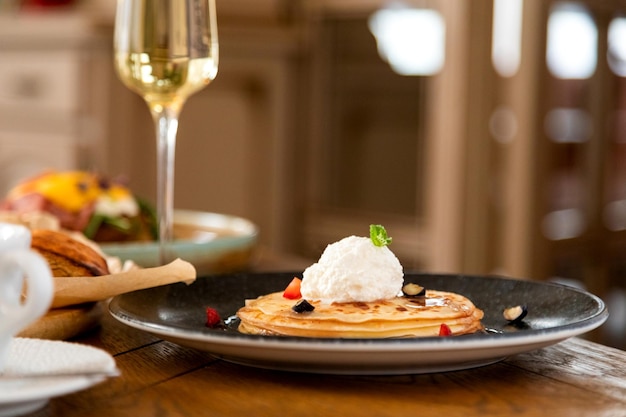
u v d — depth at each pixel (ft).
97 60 9.33
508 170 8.50
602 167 8.79
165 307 2.62
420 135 8.71
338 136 9.46
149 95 3.31
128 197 4.32
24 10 10.72
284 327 2.23
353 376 2.17
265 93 9.70
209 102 9.50
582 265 8.82
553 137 8.42
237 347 2.03
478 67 8.36
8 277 1.79
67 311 2.60
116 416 1.88
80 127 9.51
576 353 2.43
